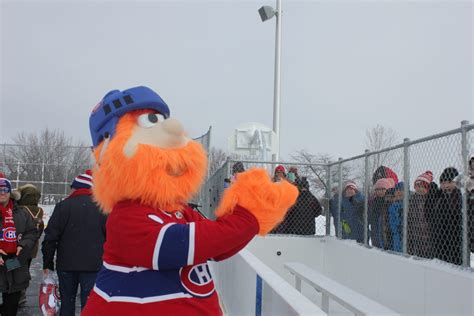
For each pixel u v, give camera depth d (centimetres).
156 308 158
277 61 1352
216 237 154
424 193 454
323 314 198
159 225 156
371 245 590
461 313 361
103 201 175
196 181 171
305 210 755
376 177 564
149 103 174
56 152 2098
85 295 437
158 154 160
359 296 463
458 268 387
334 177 754
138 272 160
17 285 468
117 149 160
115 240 161
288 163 752
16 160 2066
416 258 459
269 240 737
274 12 1349
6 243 455
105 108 176
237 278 421
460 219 400
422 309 422
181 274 167
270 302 262
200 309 165
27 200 597
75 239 432
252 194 162
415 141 464
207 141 726
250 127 1061
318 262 736
